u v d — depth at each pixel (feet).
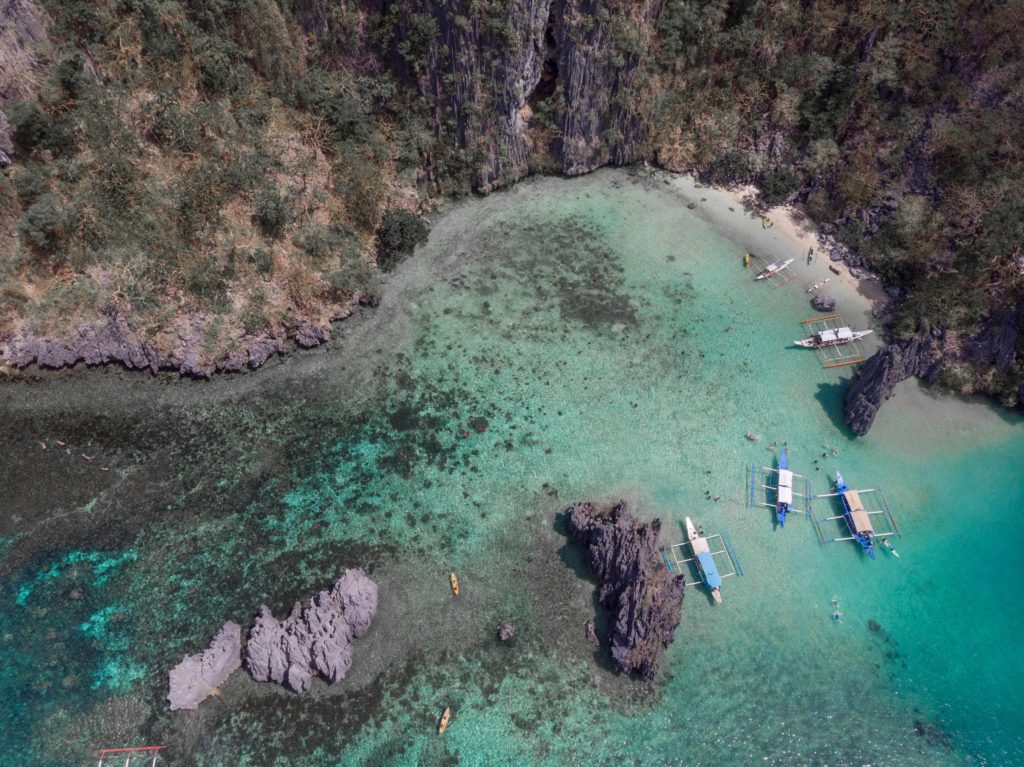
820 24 234.79
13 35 186.70
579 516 165.37
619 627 149.07
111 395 186.80
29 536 163.43
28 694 143.33
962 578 167.63
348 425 186.91
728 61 242.17
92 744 138.21
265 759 137.69
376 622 155.12
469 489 176.45
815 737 144.46
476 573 163.32
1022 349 195.72
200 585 158.92
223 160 203.92
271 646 145.38
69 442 178.09
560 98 235.40
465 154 233.76
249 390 191.42
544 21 220.43
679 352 204.95
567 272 222.69
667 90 243.60
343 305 205.67
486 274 221.25
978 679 153.48
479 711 144.66
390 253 219.41
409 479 177.78
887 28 229.25
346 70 223.92
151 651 149.48
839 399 196.24
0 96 185.57
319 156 216.95
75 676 145.79
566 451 183.93
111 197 192.03
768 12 236.84
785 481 176.96
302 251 204.95
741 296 218.79
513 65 220.02
